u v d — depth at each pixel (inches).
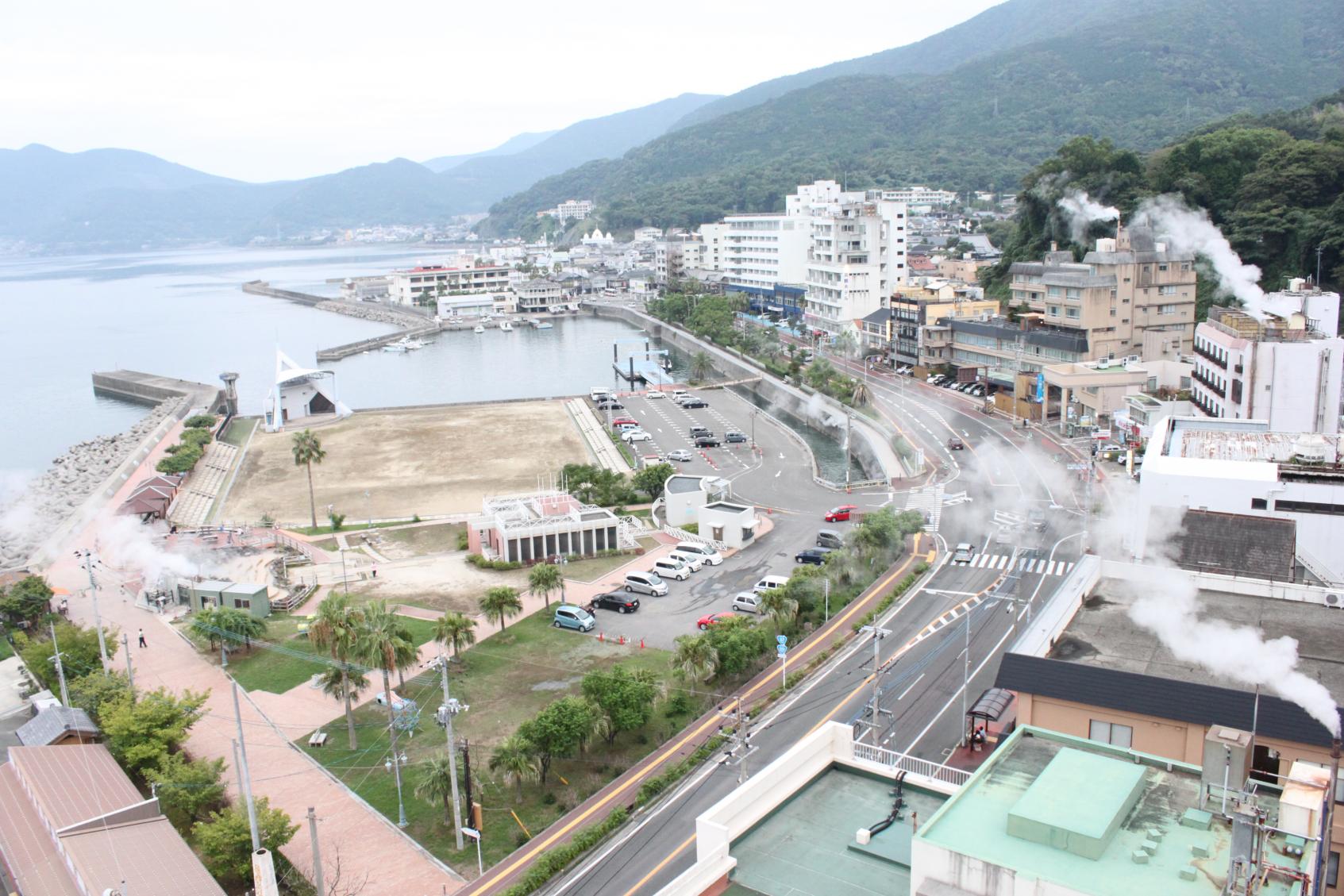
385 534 5167.3
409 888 2333.9
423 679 3430.1
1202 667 2329.0
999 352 7509.8
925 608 3823.8
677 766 2768.2
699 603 4040.4
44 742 2815.0
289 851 2493.8
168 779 2610.7
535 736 2716.5
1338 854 1717.5
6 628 3927.2
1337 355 4648.1
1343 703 2130.9
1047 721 2290.8
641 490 5639.8
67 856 2272.4
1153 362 6476.4
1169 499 3452.3
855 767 1699.1
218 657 3681.1
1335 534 3265.3
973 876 1242.6
